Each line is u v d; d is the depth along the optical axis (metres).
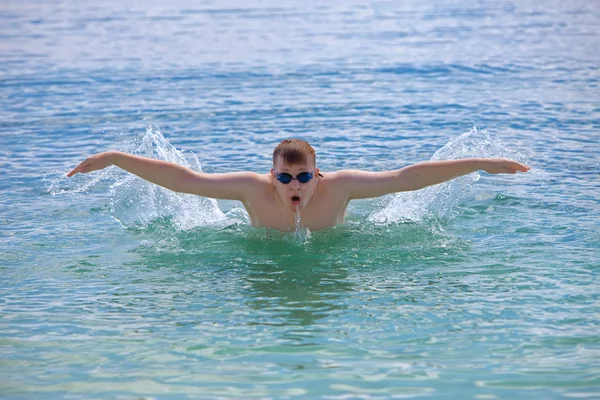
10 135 8.58
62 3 21.38
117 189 6.14
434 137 8.19
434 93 10.43
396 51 13.53
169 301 4.20
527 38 14.60
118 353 3.54
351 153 7.61
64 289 4.41
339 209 5.46
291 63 12.66
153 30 16.31
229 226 5.60
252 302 4.16
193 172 5.41
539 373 3.24
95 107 9.95
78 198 6.38
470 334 3.66
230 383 3.21
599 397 3.02
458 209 5.88
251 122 9.03
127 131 8.69
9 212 5.99
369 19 17.45
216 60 13.00
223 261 4.88
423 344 3.56
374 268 4.68
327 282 4.45
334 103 9.97
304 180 5.21
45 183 6.81
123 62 12.95
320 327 3.79
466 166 5.21
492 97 10.11
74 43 14.84
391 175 5.37
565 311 3.90
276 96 10.45
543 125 8.59
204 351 3.54
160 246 5.19
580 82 10.85
